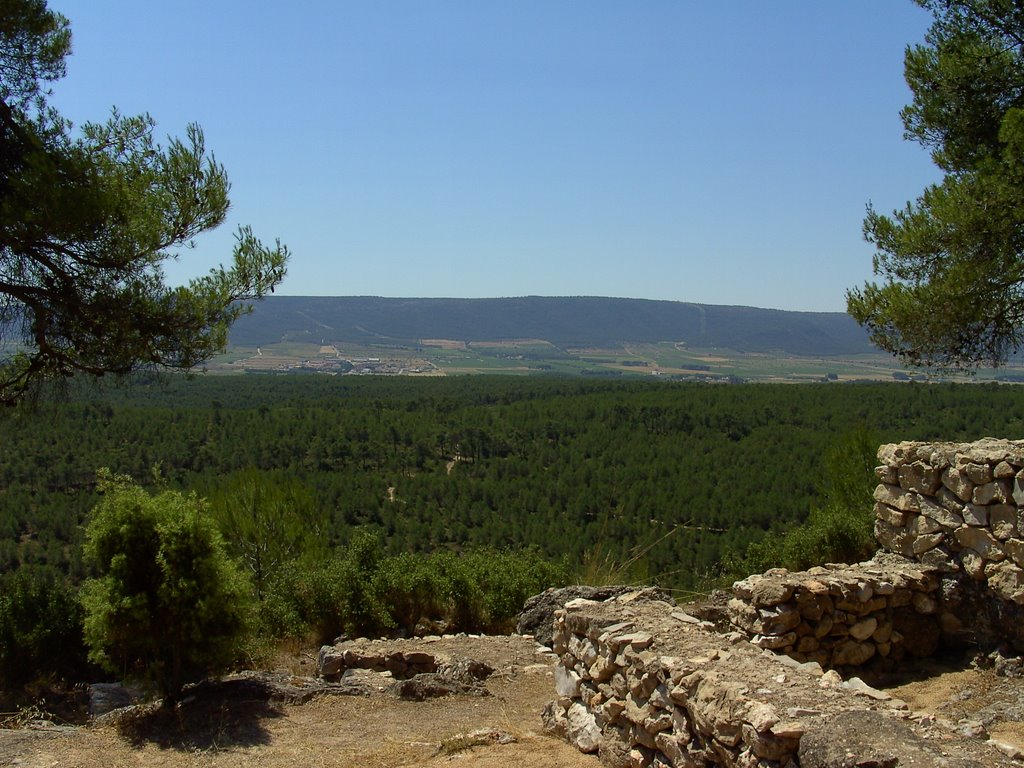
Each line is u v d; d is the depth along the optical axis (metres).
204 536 6.25
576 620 5.64
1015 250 8.74
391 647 7.99
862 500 11.22
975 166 9.28
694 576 14.01
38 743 5.68
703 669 4.38
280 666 8.23
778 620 6.82
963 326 9.20
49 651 7.87
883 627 7.13
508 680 7.14
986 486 6.86
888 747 3.35
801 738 3.58
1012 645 6.70
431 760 5.16
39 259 8.81
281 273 10.34
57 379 9.93
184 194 9.43
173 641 6.11
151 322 9.35
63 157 8.74
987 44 9.44
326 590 9.64
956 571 7.21
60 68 9.85
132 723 6.04
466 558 11.43
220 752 5.42
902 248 9.45
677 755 4.28
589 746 5.15
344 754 5.34
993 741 4.14
